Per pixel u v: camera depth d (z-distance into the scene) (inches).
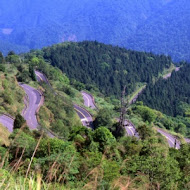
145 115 3161.9
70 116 2223.2
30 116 1856.5
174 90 5940.0
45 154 610.2
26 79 2797.7
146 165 571.5
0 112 1672.0
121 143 1134.4
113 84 5536.4
